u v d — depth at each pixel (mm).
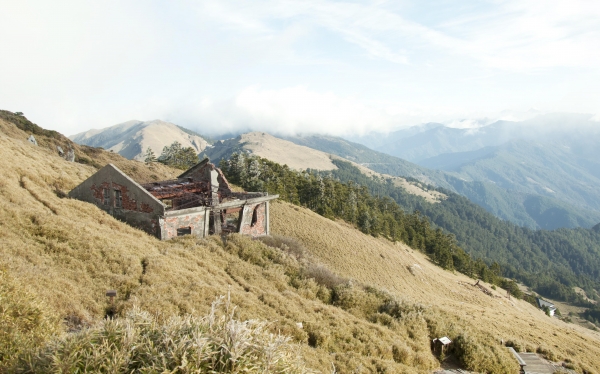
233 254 26609
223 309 16453
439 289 77312
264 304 19328
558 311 170125
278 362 6422
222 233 31812
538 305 162625
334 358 15750
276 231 71500
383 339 19609
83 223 22062
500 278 141750
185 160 127438
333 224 88188
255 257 27109
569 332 44969
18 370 5637
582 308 184375
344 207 125562
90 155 79438
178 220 27781
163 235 26609
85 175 39344
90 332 6387
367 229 114500
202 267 22141
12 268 13672
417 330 22312
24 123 75750
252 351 6191
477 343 22281
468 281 109500
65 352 5812
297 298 21922
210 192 32531
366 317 23562
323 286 25672
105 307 14102
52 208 23219
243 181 113688
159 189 30531
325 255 67250
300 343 16297
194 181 34562
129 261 18750
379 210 151500
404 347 18969
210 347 6008
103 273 16641
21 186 25469
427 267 101250
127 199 27781
